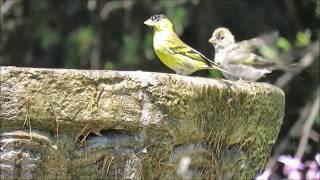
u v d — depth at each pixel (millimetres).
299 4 21078
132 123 8438
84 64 22219
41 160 8258
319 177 11195
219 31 15609
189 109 8758
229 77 15703
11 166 8164
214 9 21250
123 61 21625
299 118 19969
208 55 21047
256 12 21547
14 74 8086
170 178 8938
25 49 22938
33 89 8125
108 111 8336
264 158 10547
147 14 21641
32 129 8219
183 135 8828
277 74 20688
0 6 21922
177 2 20547
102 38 22281
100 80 8320
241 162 9906
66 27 22891
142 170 8625
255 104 9781
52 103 8180
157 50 13094
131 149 8555
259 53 18609
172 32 13156
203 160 9273
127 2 21406
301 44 19094
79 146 8398
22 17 22609
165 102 8523
